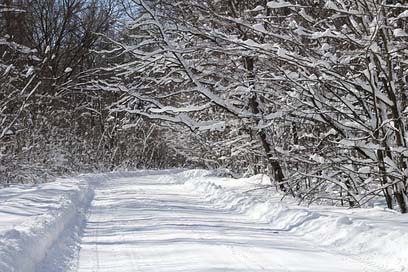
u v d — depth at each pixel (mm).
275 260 6844
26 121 22016
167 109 12703
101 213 12422
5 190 15492
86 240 8805
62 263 7020
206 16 12812
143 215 11656
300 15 11320
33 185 18047
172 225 9953
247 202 12422
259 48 11203
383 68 10930
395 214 9406
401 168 10906
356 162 11180
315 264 6582
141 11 13141
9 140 21562
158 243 8219
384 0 9641
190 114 17453
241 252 7348
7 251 6082
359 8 10664
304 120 12719
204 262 6805
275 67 11664
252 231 9133
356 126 11320
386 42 10172
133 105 14820
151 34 12781
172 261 6969
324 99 11836
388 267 6297
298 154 13031
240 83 12562
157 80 13680
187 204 13883
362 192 13094
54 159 24312
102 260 7230
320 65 10656
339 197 12188
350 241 7543
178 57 12672
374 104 10602
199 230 9297
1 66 18766
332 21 12047
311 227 8844
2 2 23969
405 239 6730
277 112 12430
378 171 11219
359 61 11805
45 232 7961
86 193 17469
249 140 17609
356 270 6242
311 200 11844
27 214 10016
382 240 7051
